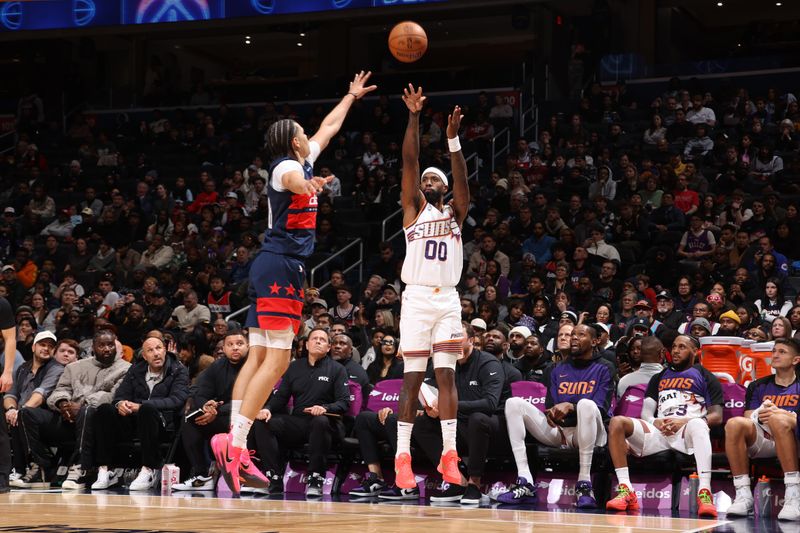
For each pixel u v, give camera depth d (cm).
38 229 1812
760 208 1382
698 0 2173
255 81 2695
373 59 2561
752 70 1953
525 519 596
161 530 476
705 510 681
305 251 497
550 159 1747
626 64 2016
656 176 1559
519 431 765
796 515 659
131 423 911
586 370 779
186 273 1460
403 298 593
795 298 1134
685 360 757
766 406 699
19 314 1195
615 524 579
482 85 2233
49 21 1861
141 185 1816
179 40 2686
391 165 1855
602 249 1356
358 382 888
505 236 1448
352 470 854
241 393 491
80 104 2334
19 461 920
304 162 508
